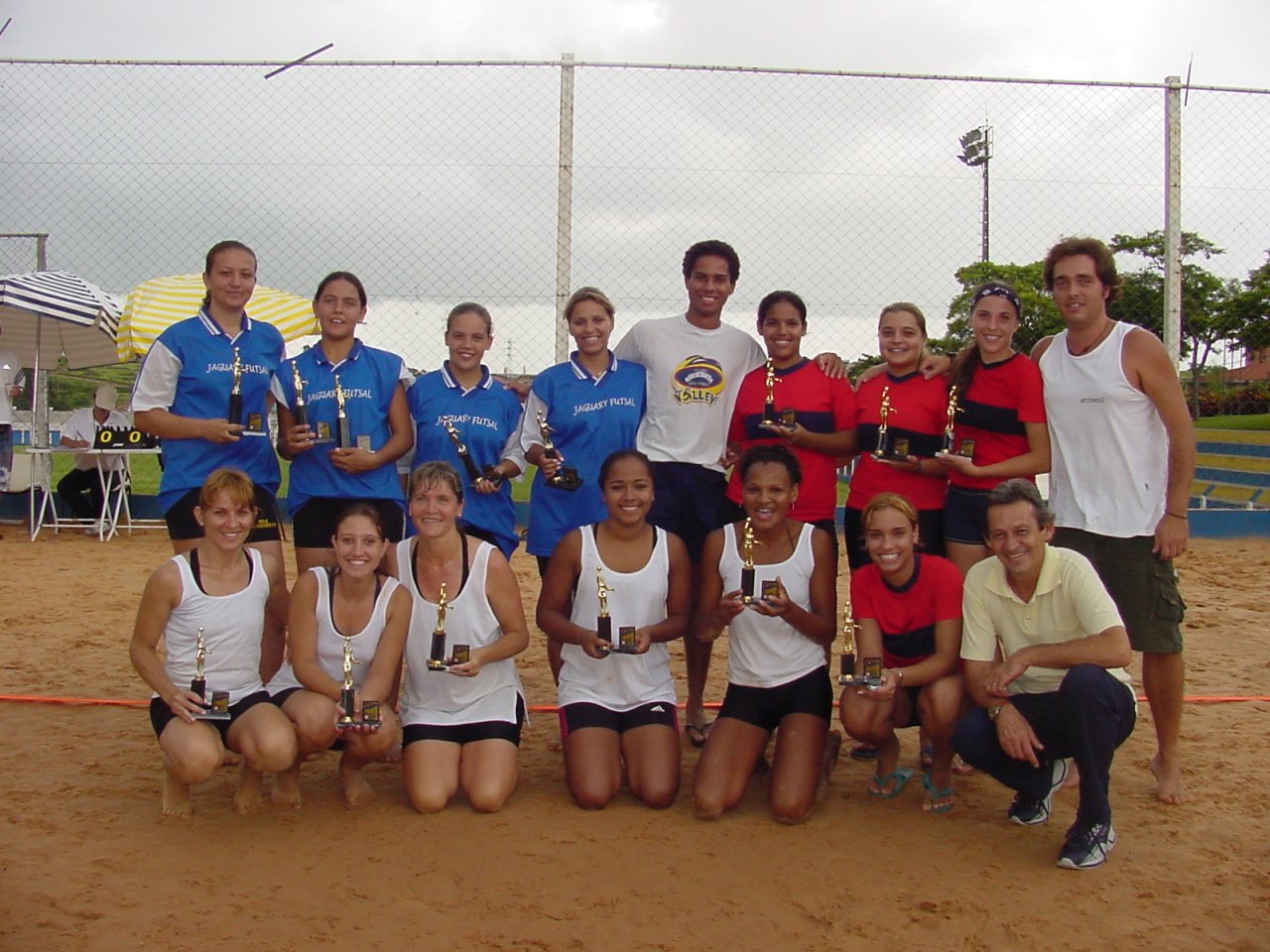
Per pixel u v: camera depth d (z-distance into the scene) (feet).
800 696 14.90
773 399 16.87
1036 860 12.82
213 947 10.57
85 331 43.93
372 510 14.10
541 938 10.80
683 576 15.49
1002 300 15.46
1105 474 14.90
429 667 13.98
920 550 16.33
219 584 14.16
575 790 14.24
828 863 12.67
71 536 40.88
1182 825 13.82
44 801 14.35
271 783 14.93
